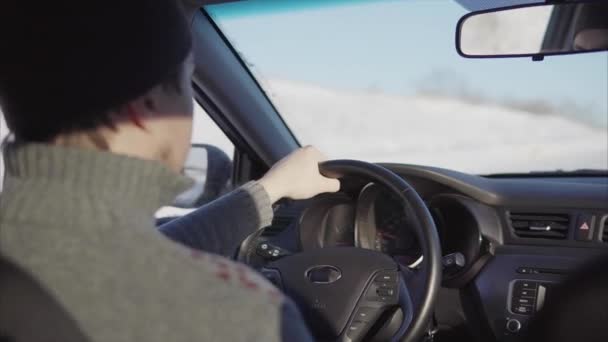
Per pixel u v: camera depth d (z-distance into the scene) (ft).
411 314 5.54
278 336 2.18
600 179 8.64
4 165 2.36
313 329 5.70
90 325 2.08
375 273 5.74
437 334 8.34
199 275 2.16
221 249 4.75
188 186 2.43
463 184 7.76
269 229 7.47
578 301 2.41
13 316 2.12
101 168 2.18
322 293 5.74
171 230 4.55
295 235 7.28
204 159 9.34
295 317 2.31
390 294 5.66
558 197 7.73
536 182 8.02
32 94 2.22
